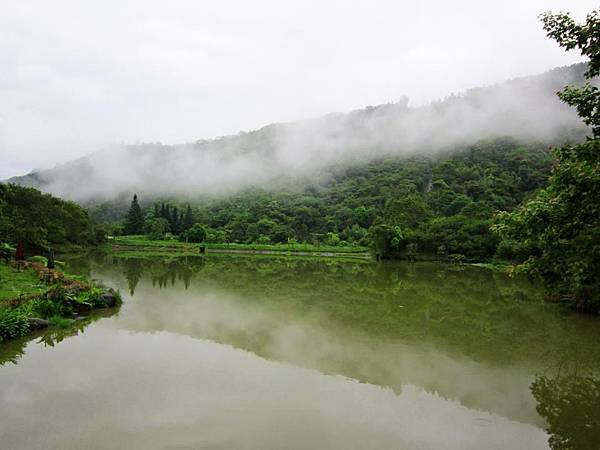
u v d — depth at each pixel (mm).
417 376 10250
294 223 95188
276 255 64062
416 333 14547
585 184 5938
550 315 18031
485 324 16188
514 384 9859
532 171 91812
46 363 10281
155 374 9719
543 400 8930
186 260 47875
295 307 18938
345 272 37844
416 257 55125
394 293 24281
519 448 6875
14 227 34375
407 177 114812
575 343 13531
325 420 7633
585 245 6000
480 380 10078
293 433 7059
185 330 14047
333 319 16516
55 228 52688
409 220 60562
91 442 6527
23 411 7602
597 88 6562
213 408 7926
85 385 8922
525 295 23891
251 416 7648
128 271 32594
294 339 13320
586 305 18344
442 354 12117
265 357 11352
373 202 101625
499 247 46938
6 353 11062
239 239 86625
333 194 123188
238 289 24328
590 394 9281
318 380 9727
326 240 80875
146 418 7398
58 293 15812
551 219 6480
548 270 6750
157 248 72812
